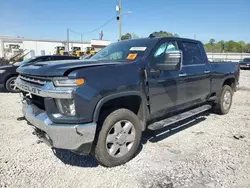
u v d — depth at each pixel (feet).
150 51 12.07
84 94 8.90
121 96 10.19
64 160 11.18
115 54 13.28
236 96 28.99
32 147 12.62
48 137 9.48
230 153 11.93
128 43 14.05
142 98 11.22
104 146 10.02
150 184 9.21
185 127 16.12
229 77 19.36
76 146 9.06
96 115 9.30
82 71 9.00
